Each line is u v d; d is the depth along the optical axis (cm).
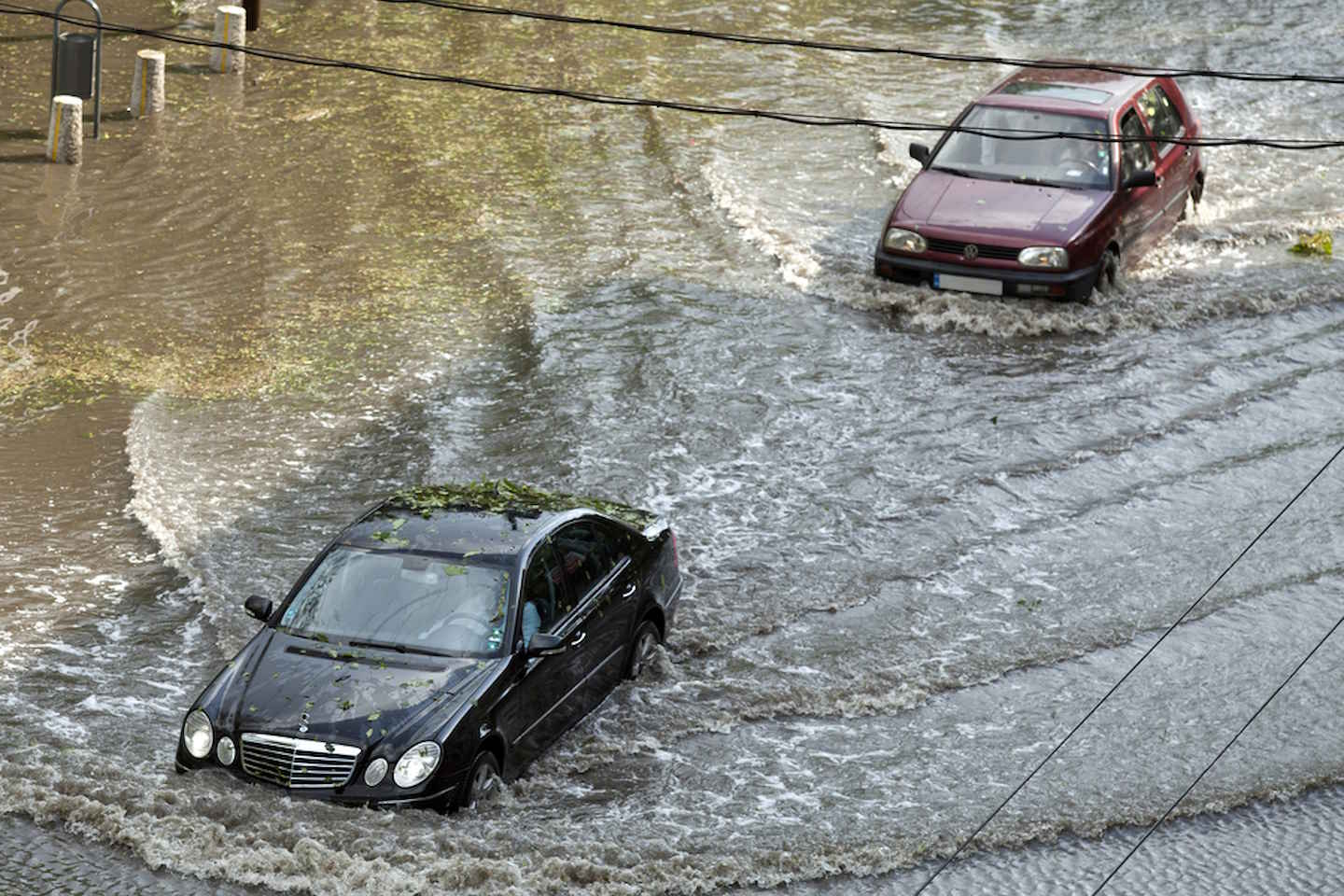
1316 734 2731
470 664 2506
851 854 2327
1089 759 2641
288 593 2873
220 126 6206
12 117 6141
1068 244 4603
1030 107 5034
